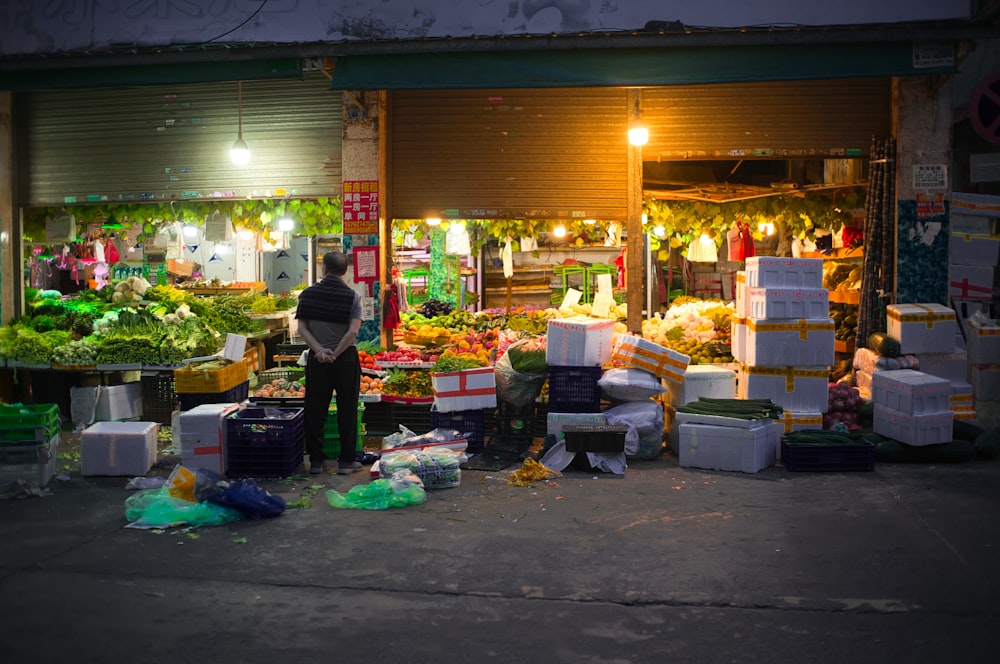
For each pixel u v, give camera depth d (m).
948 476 7.31
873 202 9.65
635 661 3.87
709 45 8.59
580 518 6.18
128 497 6.79
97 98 10.86
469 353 9.72
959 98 11.30
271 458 7.45
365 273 10.15
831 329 8.12
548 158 10.12
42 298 11.53
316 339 7.51
